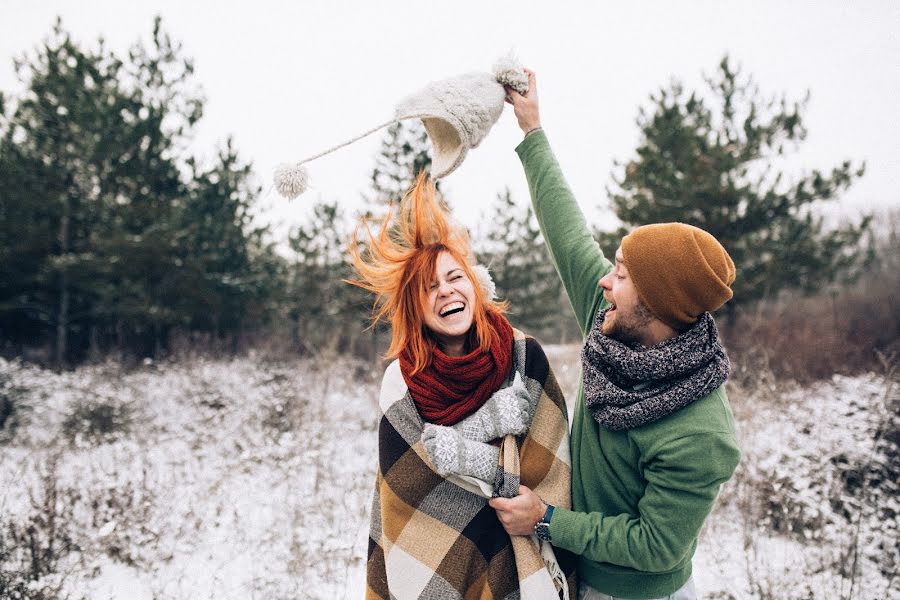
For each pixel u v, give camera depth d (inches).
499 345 63.8
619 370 53.3
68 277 449.4
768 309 384.2
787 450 146.5
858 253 374.9
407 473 61.8
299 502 143.9
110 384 314.2
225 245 497.0
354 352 429.4
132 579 120.0
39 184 433.4
